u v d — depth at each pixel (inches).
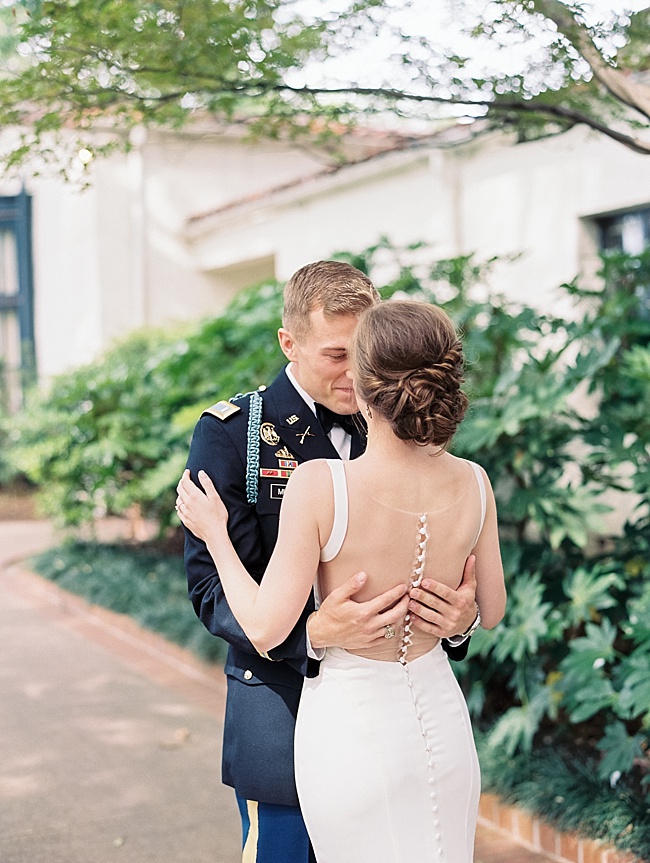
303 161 524.7
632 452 167.6
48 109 133.5
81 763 172.7
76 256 512.4
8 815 150.1
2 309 571.5
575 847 127.3
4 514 512.7
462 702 77.3
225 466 82.4
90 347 503.2
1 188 564.4
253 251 439.5
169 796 157.9
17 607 309.0
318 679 75.2
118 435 311.9
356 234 354.6
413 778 72.0
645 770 138.0
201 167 500.1
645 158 230.2
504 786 141.3
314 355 80.9
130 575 302.4
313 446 84.1
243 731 81.8
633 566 171.3
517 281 270.5
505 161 273.6
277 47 128.8
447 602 73.7
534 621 145.5
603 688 134.6
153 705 206.8
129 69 128.1
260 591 73.0
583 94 139.9
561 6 115.9
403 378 69.1
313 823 74.2
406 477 73.0
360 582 71.3
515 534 200.5
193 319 420.5
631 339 189.9
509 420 166.1
